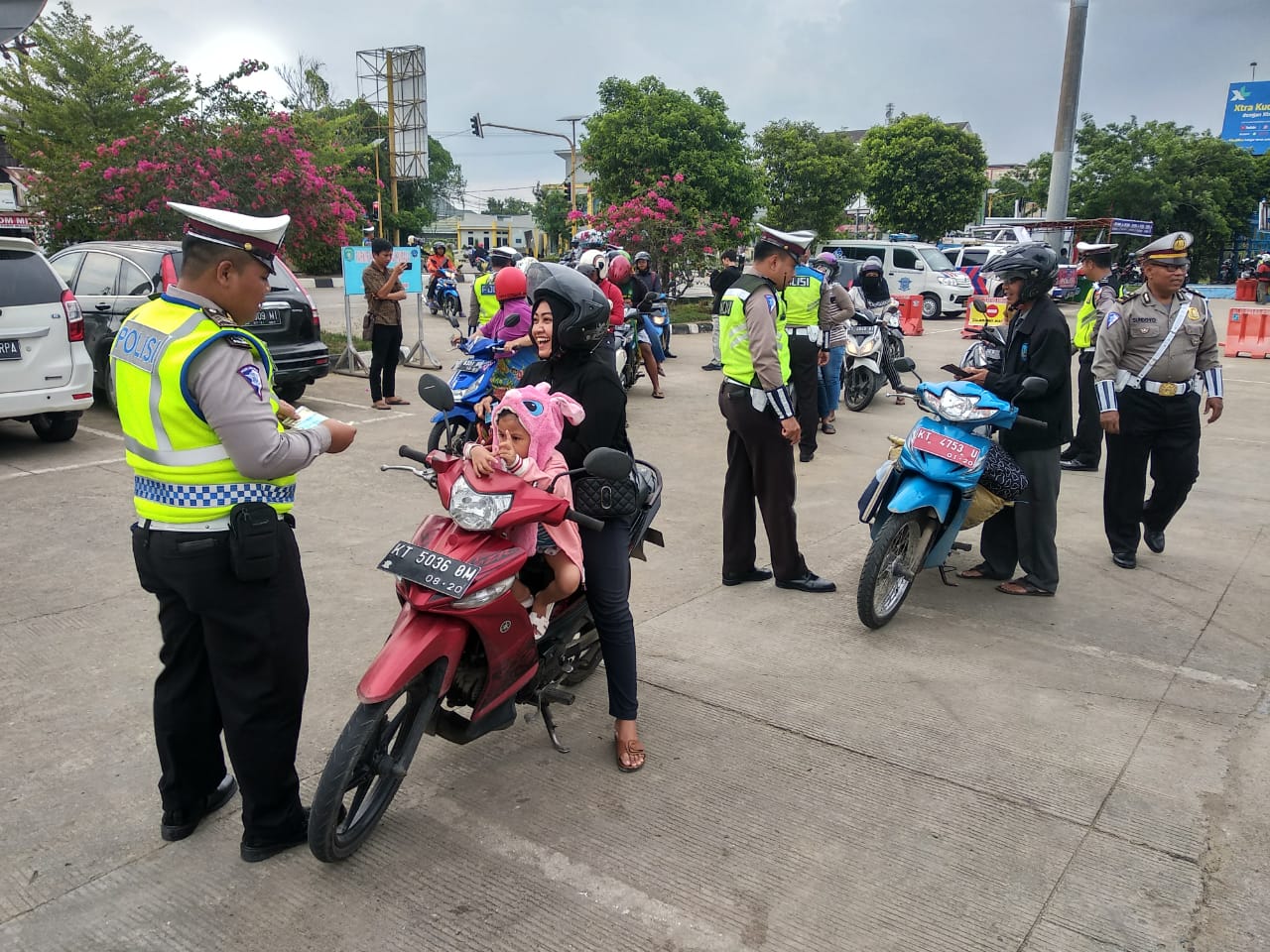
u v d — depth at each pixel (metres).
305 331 8.79
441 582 2.59
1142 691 3.87
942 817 3.01
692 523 6.04
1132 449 5.17
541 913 2.56
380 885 2.67
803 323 7.41
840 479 7.20
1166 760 3.35
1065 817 3.01
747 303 4.50
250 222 2.40
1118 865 2.78
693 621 4.53
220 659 2.55
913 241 24.47
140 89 17.70
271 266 2.47
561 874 2.72
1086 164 35.25
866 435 8.81
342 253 11.12
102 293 8.85
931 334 18.84
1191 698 3.82
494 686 2.90
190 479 2.40
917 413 10.02
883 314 10.38
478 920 2.54
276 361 8.48
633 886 2.68
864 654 4.20
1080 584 5.09
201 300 2.40
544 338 3.05
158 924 2.50
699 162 20.67
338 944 2.45
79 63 19.62
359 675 3.87
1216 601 4.85
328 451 2.61
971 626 4.53
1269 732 3.55
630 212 17.38
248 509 2.42
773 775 3.24
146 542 2.47
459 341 9.48
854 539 5.79
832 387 8.71
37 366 6.99
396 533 5.64
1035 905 2.61
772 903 2.61
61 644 4.10
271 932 2.48
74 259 9.36
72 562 5.06
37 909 2.54
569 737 3.48
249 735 2.60
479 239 70.81
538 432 2.76
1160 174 34.62
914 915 2.57
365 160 35.94
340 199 13.24
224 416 2.32
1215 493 6.92
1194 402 5.14
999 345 5.33
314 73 35.72
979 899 2.63
